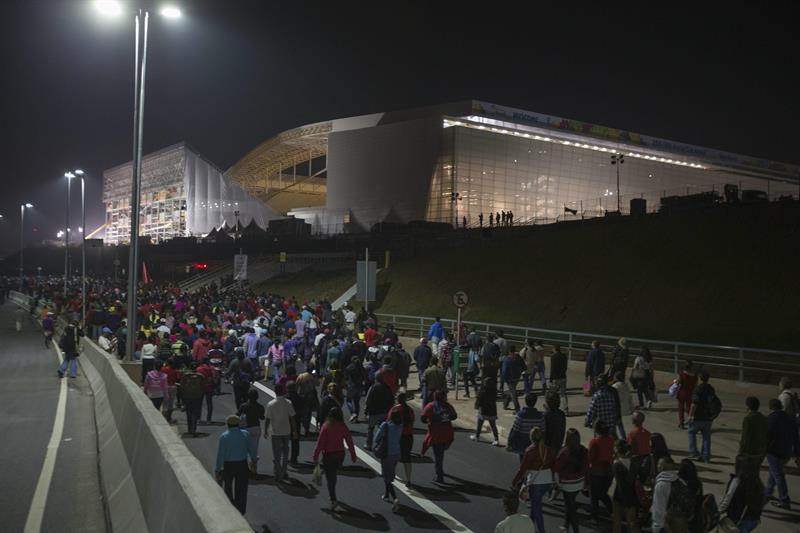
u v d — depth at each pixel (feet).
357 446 42.04
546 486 26.45
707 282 89.51
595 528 27.53
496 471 36.24
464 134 264.93
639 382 51.34
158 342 65.82
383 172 288.10
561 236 126.31
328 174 313.53
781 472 29.45
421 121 274.36
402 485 33.47
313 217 305.12
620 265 105.19
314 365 63.72
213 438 42.70
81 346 88.33
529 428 31.58
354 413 50.03
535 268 119.14
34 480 30.19
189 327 71.20
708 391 36.91
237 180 415.85
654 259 101.91
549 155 288.92
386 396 40.75
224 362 62.95
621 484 25.11
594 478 27.30
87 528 23.40
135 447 24.70
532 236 135.23
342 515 28.40
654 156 335.88
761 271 86.02
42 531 23.08
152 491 18.44
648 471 28.17
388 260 154.51
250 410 34.45
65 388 62.39
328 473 29.40
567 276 110.83
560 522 28.40
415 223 198.39
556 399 30.50
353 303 139.64
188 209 361.10
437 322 74.43
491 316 108.78
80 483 29.66
